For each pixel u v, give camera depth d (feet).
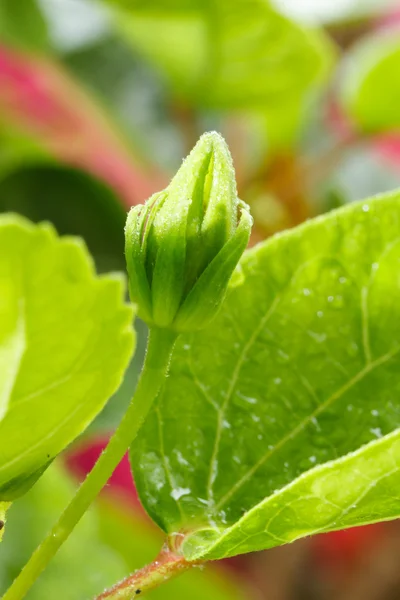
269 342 1.01
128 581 0.93
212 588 1.82
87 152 1.79
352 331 1.02
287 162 1.99
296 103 1.91
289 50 1.76
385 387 1.01
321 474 0.89
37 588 1.54
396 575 2.33
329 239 1.02
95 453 1.83
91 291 0.82
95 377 0.86
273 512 0.90
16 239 0.80
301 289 1.02
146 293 0.88
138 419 0.89
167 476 0.98
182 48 1.83
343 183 2.19
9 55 1.84
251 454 0.99
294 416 1.00
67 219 1.82
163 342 0.88
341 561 2.36
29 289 0.81
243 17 1.70
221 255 0.87
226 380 1.00
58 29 2.06
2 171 1.76
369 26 2.23
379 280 1.02
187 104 1.97
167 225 0.87
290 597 2.33
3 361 0.84
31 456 0.89
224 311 1.01
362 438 1.00
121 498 1.85
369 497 0.90
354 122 1.98
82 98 1.93
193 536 0.96
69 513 0.89
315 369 1.01
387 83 1.84
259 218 1.97
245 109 1.95
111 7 1.79
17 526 1.53
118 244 1.83
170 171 2.02
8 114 1.75
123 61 2.12
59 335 0.83
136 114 2.08
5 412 0.86
